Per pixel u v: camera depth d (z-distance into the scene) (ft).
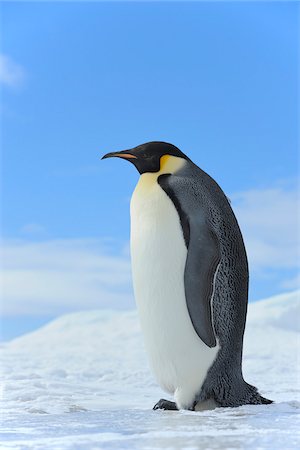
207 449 11.61
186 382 17.88
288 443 12.20
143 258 18.07
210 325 17.31
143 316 18.31
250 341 53.52
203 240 17.57
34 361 38.99
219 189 18.95
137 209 18.43
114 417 16.35
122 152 19.40
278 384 27.37
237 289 18.08
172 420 15.42
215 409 17.35
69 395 22.54
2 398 20.68
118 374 31.81
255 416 15.84
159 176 18.66
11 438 13.35
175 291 17.69
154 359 18.38
